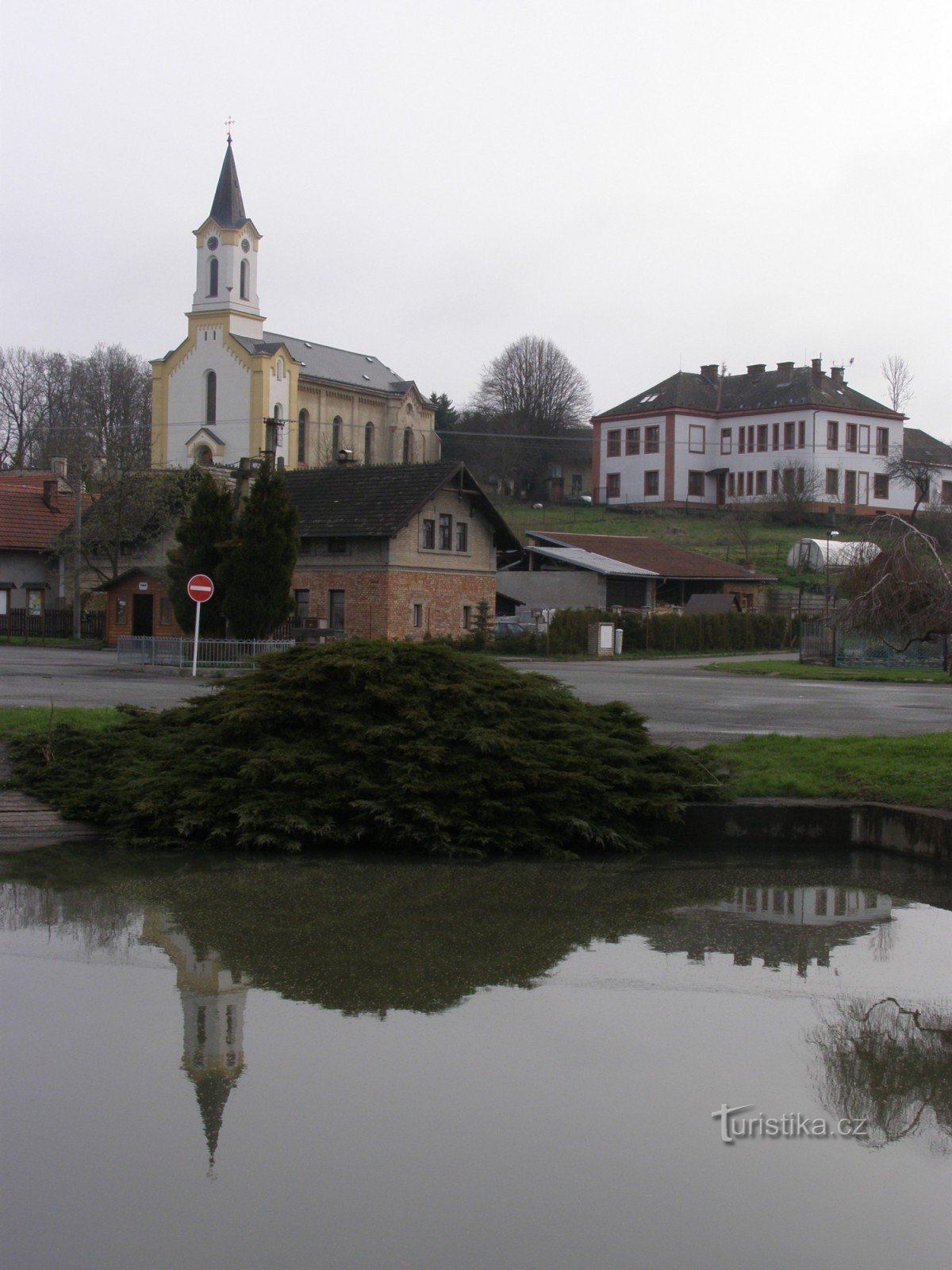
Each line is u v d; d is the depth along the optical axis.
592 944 10.12
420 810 13.45
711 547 84.50
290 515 37.25
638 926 10.70
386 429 100.44
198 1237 5.62
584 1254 5.57
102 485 55.12
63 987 8.79
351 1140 6.56
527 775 13.80
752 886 12.34
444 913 10.98
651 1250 5.63
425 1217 5.84
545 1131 6.72
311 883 12.02
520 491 118.25
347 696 14.77
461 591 52.09
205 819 13.52
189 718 15.87
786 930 10.68
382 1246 5.59
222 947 9.80
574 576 62.62
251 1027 8.07
